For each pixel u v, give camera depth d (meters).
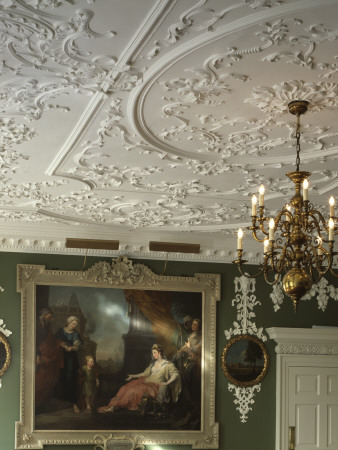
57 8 4.88
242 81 6.13
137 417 13.30
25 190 10.05
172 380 13.50
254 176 9.24
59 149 8.11
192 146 8.02
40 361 13.04
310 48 5.44
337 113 6.89
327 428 14.01
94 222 12.38
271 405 13.93
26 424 12.85
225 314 13.98
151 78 6.06
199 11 4.89
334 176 9.21
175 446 13.43
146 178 9.39
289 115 6.97
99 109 6.85
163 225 12.60
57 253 13.35
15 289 13.12
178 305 13.75
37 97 6.53
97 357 13.28
